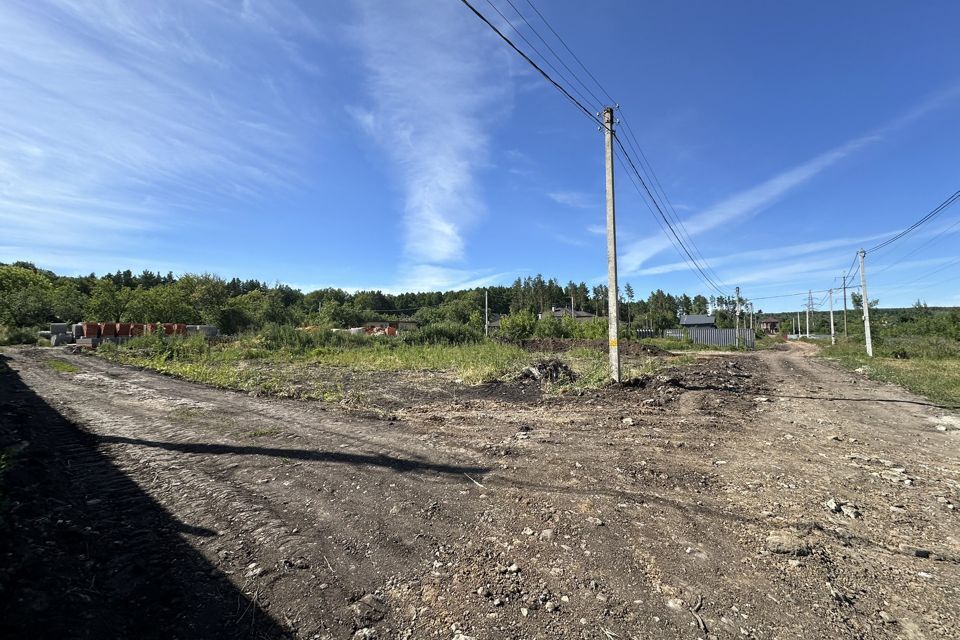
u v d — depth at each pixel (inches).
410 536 128.7
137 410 298.4
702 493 160.4
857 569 111.0
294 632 88.7
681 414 305.0
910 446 227.6
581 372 529.0
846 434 252.5
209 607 95.9
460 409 323.0
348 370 580.1
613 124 434.9
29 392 354.3
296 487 166.1
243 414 290.8
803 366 774.5
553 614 94.0
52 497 144.2
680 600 98.2
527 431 254.5
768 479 175.5
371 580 106.8
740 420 287.6
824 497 157.8
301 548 121.6
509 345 1022.4
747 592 101.0
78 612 88.6
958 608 95.5
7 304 1282.0
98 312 1461.6
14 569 96.0
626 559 115.4
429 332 1106.1
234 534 129.3
